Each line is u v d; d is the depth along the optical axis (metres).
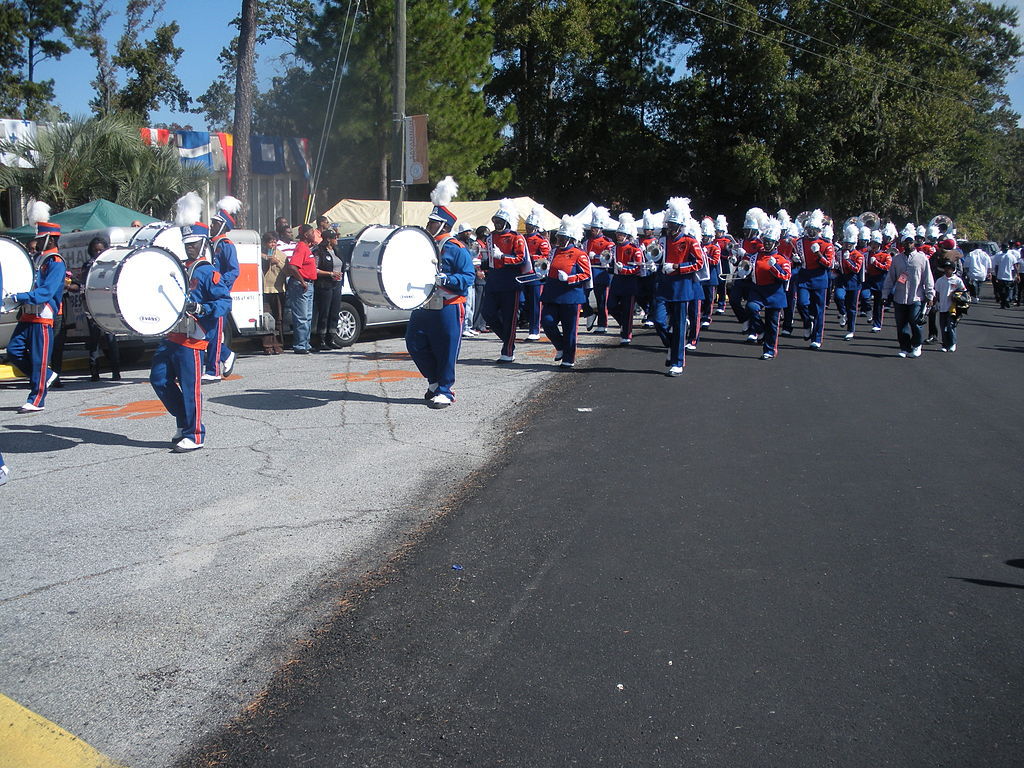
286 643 4.22
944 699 3.73
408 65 28.08
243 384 10.75
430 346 9.39
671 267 11.63
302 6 44.00
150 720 3.58
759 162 38.09
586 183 45.66
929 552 5.38
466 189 30.80
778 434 8.43
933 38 44.78
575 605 4.61
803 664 4.01
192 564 5.14
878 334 17.72
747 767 3.26
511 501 6.32
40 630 4.32
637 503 6.28
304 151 26.98
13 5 43.53
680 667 3.98
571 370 12.14
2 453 7.46
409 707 3.67
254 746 3.41
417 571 5.07
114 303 6.93
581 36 41.12
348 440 8.02
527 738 3.45
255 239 13.20
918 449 7.91
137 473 6.91
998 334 19.08
